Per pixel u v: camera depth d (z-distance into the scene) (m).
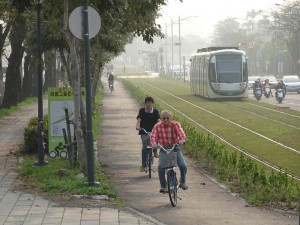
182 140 16.31
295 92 83.06
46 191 17.02
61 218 13.63
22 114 47.97
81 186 17.34
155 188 18.95
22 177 19.53
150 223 13.31
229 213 15.07
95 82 33.28
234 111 52.12
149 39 26.86
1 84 51.06
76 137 20.22
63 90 23.14
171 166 16.19
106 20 23.62
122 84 115.06
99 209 14.73
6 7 26.52
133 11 22.72
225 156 21.88
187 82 122.38
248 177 19.00
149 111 21.30
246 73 65.62
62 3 20.83
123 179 20.72
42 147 22.02
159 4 22.73
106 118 46.62
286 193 16.80
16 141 30.16
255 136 34.94
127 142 31.56
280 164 25.36
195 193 18.14
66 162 22.75
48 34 27.30
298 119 44.69
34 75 71.12
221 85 65.06
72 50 19.80
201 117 47.22
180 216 14.64
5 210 14.46
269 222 13.96
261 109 53.97
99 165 23.33
